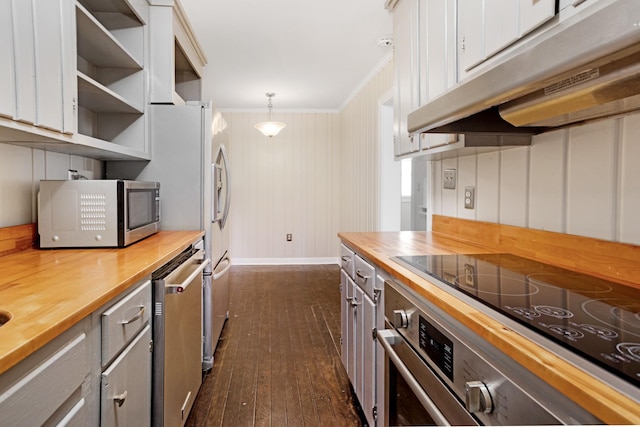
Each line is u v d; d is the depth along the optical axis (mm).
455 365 857
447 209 2238
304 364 2523
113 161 2404
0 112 1082
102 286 1046
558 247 1346
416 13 1873
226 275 3154
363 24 2936
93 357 963
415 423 1088
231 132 5730
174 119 2418
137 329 1249
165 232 2346
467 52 1395
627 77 773
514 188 1624
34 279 1128
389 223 3717
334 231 5867
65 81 1415
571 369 573
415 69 1893
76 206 1696
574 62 696
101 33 1789
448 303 907
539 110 1069
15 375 655
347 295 2154
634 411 468
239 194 5758
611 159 1166
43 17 1279
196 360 1967
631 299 929
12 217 1627
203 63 3229
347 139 5285
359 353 1855
